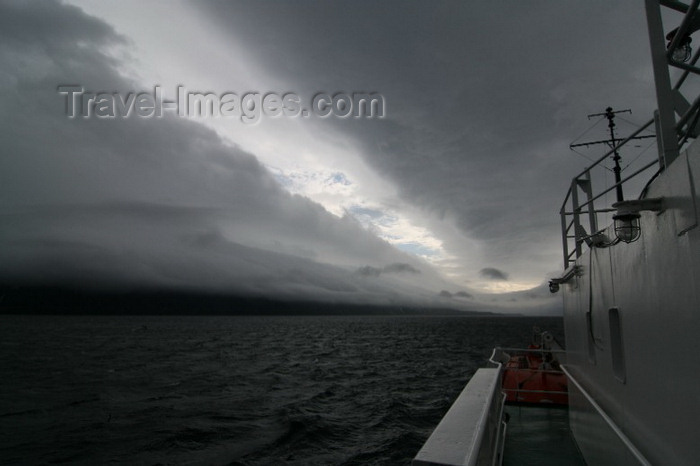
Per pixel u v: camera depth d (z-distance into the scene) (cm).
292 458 1352
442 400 2202
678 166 236
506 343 7094
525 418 801
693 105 231
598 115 796
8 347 6625
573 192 618
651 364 300
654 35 286
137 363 4434
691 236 219
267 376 3369
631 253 342
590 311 516
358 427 1686
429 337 9500
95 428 1775
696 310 218
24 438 1642
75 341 8300
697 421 223
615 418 411
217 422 1848
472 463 167
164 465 1337
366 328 16238
